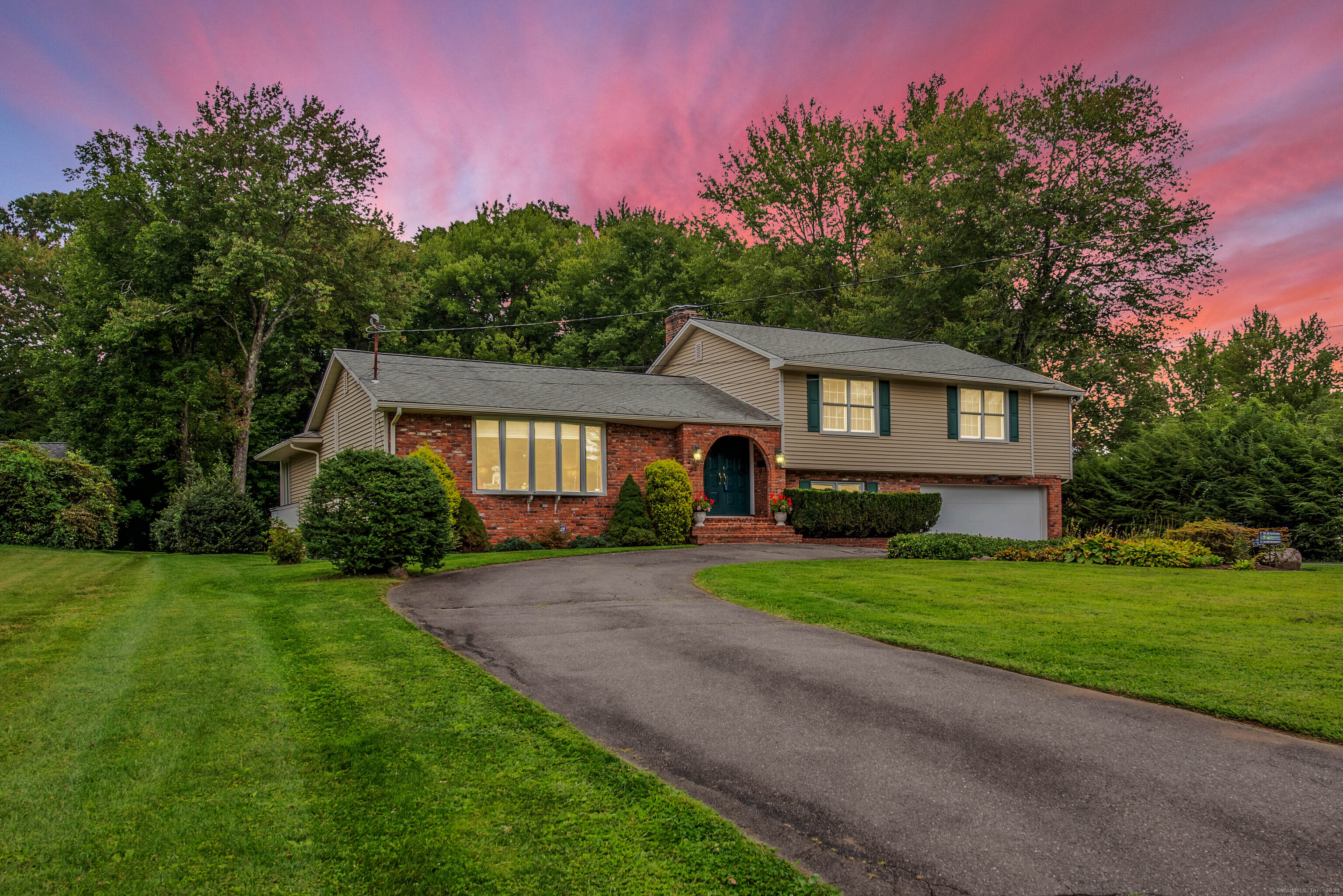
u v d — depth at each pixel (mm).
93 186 26812
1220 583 10914
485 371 20938
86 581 11445
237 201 25359
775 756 4656
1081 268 32281
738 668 6461
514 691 5758
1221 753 4656
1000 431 24828
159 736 4738
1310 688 5715
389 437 16875
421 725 4992
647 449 20125
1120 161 31859
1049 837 3680
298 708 5289
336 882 3229
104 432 27750
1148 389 33562
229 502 20500
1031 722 5191
